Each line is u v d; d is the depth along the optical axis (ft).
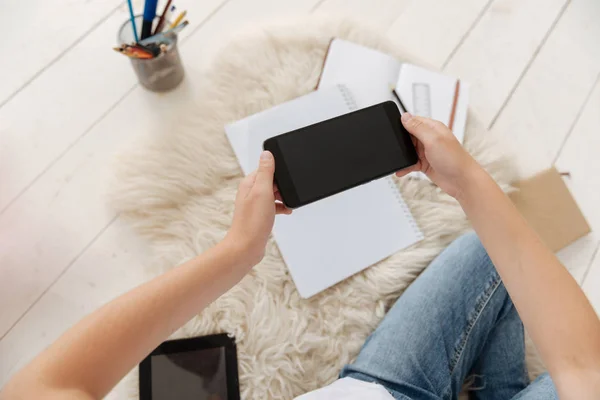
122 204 2.76
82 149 2.89
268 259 2.67
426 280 2.48
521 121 3.21
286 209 1.98
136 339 1.25
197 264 1.47
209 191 2.82
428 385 2.17
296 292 2.66
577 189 3.12
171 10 2.53
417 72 3.06
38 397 1.08
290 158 1.90
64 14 3.10
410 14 3.38
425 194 2.86
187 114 2.92
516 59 3.34
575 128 3.22
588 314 1.45
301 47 3.08
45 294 2.66
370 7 3.36
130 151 2.84
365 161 1.93
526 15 3.43
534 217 2.96
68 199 2.80
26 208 2.78
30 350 2.60
